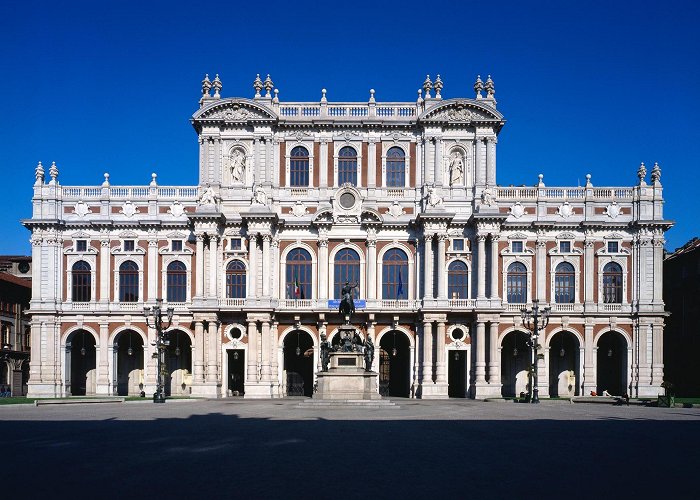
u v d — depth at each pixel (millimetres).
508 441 33375
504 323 86438
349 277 87750
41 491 20859
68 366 87750
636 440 34062
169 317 71500
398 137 89062
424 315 84688
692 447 31312
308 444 31766
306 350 89812
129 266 88375
